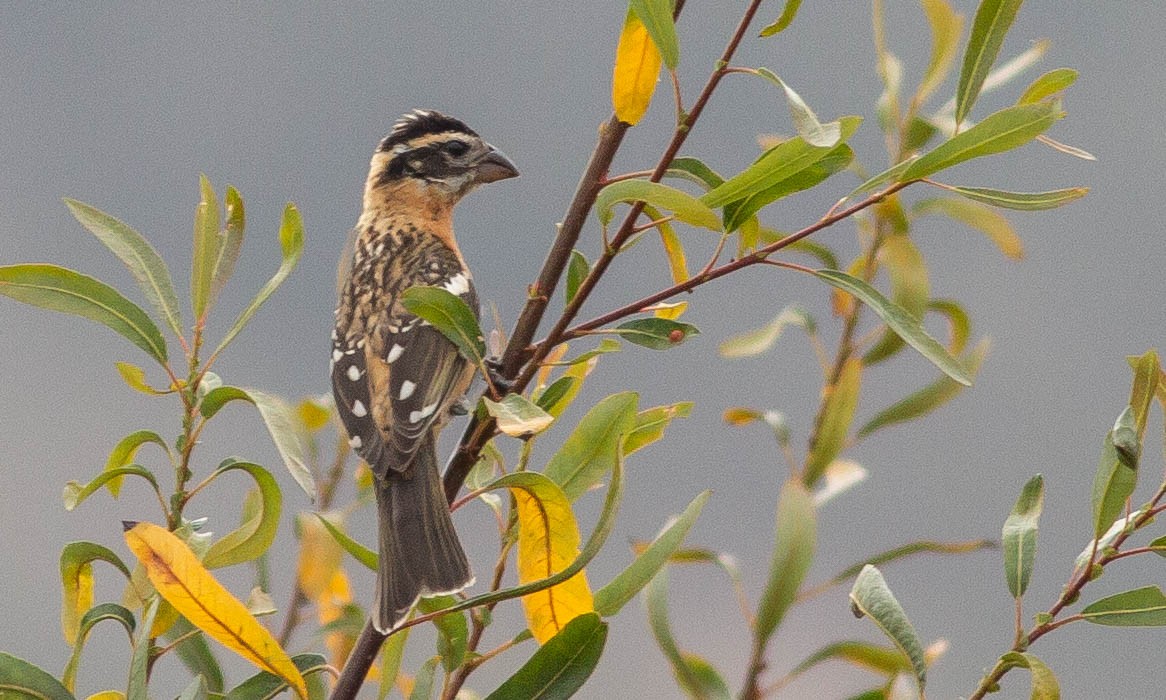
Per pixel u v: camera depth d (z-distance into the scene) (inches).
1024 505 171.9
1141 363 163.8
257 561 206.2
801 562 211.3
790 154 168.4
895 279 265.6
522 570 167.3
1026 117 165.3
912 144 265.9
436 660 168.6
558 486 165.5
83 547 173.8
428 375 221.6
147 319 175.6
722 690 208.8
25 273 173.5
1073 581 166.4
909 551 227.5
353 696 172.9
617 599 164.1
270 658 154.4
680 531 162.4
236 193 178.2
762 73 166.6
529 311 182.5
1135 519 165.3
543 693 156.2
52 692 164.6
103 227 177.5
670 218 172.6
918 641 167.3
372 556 182.9
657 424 183.9
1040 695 163.5
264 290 175.9
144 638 159.5
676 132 172.4
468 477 195.9
